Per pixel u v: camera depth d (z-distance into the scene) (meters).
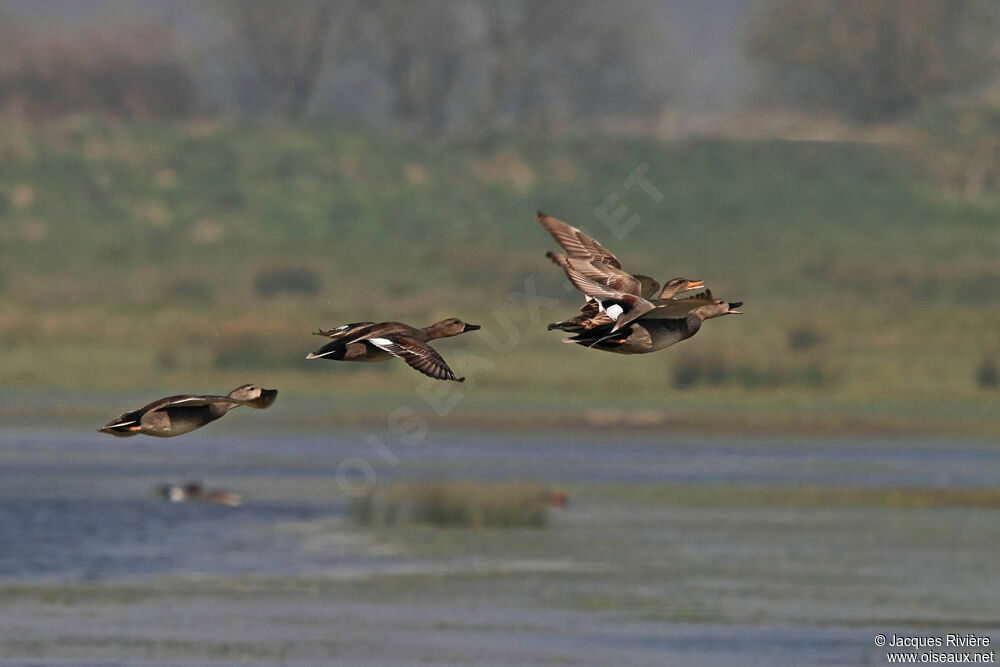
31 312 61.34
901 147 86.25
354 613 23.12
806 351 57.47
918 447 42.81
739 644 21.50
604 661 20.62
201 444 41.00
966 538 28.97
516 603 23.73
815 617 22.92
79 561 26.27
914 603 23.86
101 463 37.16
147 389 51.88
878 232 79.50
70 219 76.69
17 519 29.66
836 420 47.19
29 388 51.12
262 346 55.06
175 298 66.31
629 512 31.58
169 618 22.67
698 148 86.06
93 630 21.98
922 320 61.59
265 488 34.09
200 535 28.64
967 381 55.03
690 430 45.22
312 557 26.89
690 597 24.12
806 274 74.06
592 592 24.39
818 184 83.25
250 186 81.94
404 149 87.44
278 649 21.06
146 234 75.50
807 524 30.31
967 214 81.81
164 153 84.38
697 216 79.81
